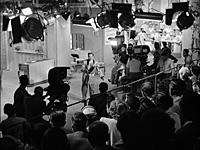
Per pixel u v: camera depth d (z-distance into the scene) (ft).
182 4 28.40
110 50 52.24
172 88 15.97
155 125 8.65
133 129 8.86
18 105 20.88
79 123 12.65
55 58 41.83
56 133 9.71
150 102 13.85
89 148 11.67
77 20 32.60
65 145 9.70
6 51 48.49
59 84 22.02
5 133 15.39
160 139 8.63
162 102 13.47
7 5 22.80
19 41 21.16
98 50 52.08
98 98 18.67
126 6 27.50
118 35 45.09
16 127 15.38
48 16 29.12
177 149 9.01
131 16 27.25
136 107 15.42
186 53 29.22
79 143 11.80
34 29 20.98
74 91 35.60
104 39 51.57
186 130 9.36
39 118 18.30
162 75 24.62
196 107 9.64
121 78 31.68
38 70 39.40
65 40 42.73
